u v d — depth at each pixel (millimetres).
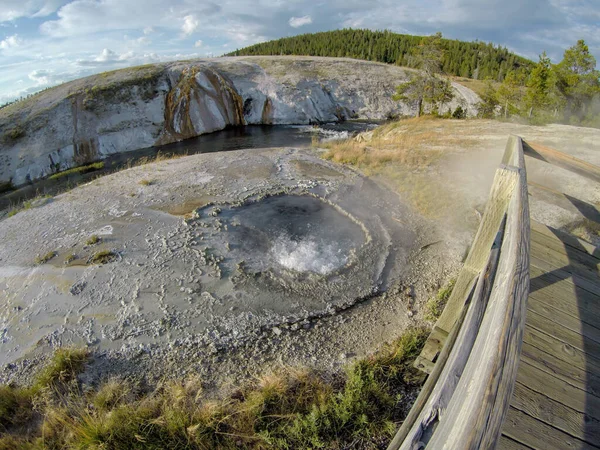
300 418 4027
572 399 2686
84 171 21781
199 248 7473
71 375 4879
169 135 28891
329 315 5812
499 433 1275
